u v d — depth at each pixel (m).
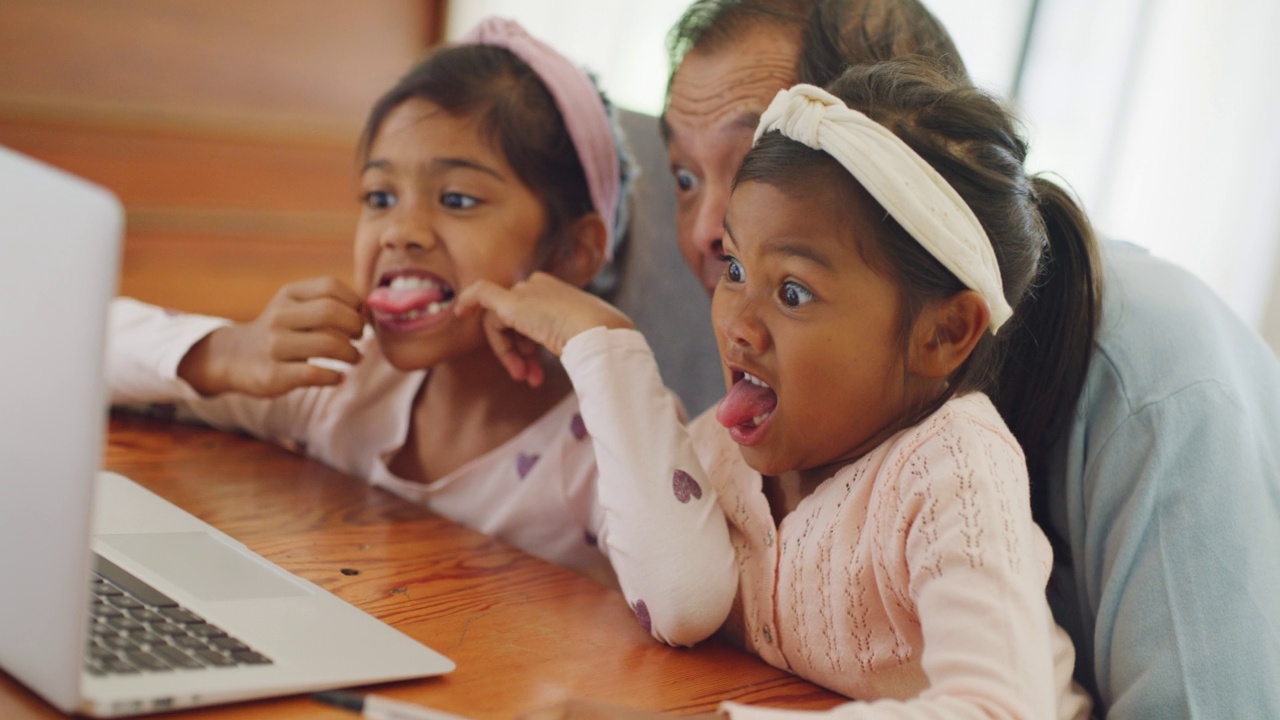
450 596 0.85
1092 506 0.84
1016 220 0.75
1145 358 0.84
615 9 2.45
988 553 0.65
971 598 0.63
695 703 0.72
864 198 0.69
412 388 1.19
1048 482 0.87
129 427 1.19
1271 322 2.08
